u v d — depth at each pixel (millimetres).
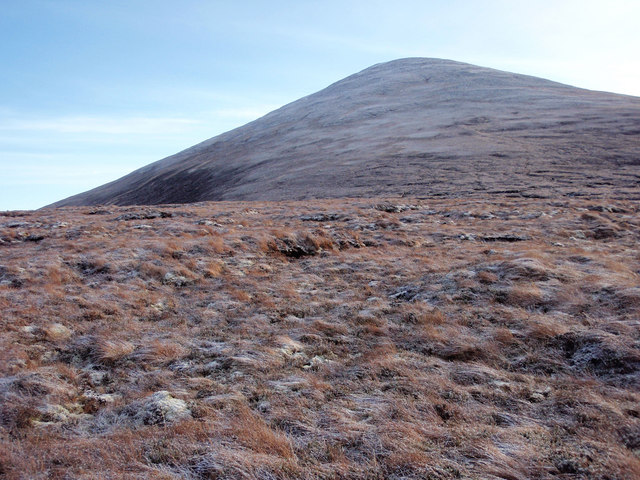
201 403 6188
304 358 7785
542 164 51375
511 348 7324
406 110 103562
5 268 13688
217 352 8055
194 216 29906
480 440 4777
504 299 9234
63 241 19750
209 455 4777
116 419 5977
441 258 14141
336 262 14961
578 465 4309
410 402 5824
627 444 4703
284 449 4855
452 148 64938
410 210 31422
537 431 4984
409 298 10430
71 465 4828
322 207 33594
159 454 4965
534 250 12781
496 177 48094
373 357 7457
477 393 6023
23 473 4652
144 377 7281
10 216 35375
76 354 8344
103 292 11945
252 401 6332
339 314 9773
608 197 34812
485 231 19750
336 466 4547
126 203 99688
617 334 6973
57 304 10883
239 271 14312
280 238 17453
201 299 11695
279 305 10703
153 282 13023
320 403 6078
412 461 4504
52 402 6387
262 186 68312
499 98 100500
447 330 8125
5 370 7371
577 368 6492
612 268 10508
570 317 7941
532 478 4215
